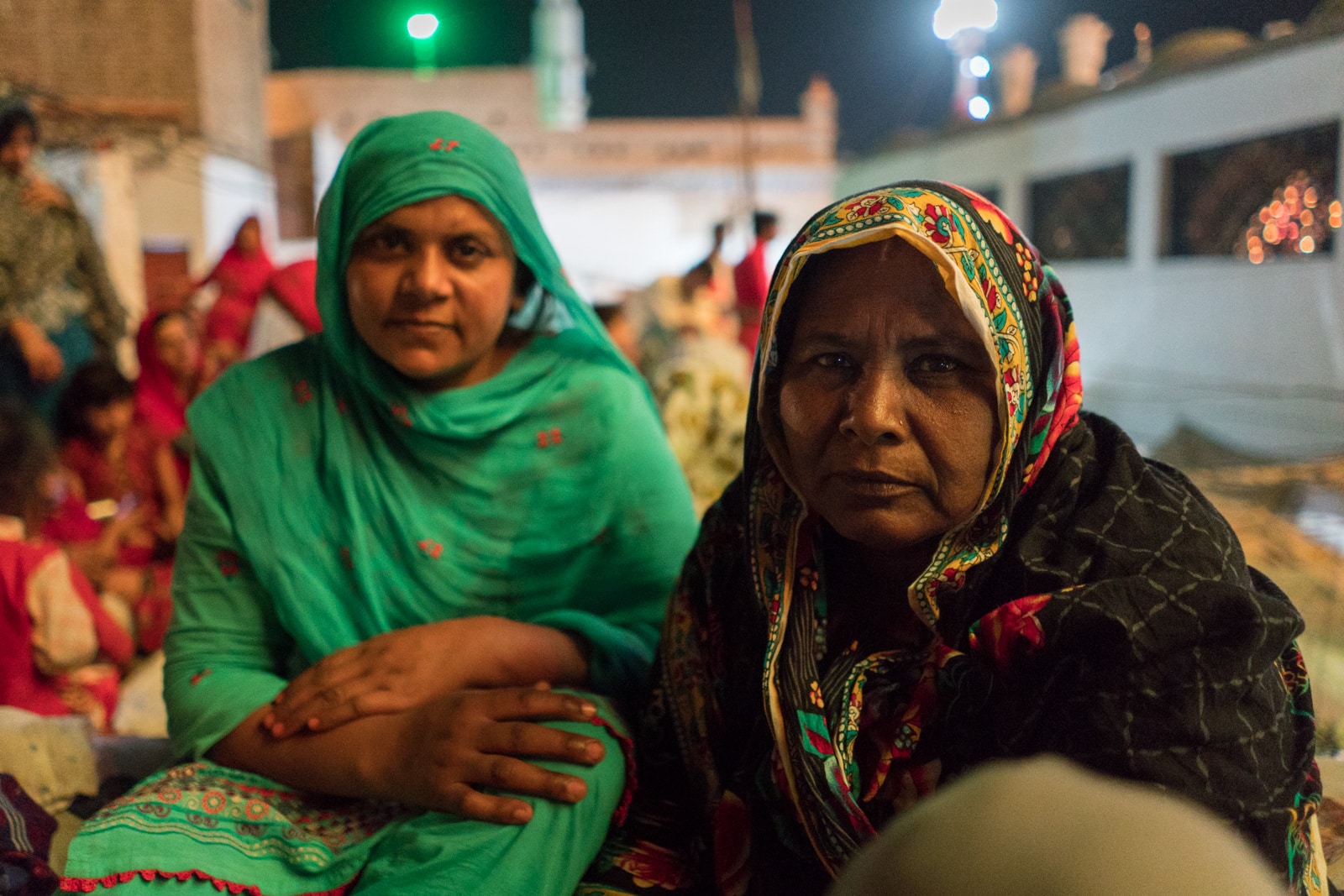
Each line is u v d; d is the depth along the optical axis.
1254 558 2.95
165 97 10.13
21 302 4.30
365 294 1.58
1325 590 2.62
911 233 1.11
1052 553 1.16
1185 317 7.20
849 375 1.17
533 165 15.31
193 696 1.49
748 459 1.34
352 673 1.42
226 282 6.19
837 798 1.18
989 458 1.16
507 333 1.80
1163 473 1.26
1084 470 1.21
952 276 1.10
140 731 2.36
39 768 1.76
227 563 1.65
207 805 1.32
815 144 15.38
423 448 1.66
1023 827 0.40
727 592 1.42
